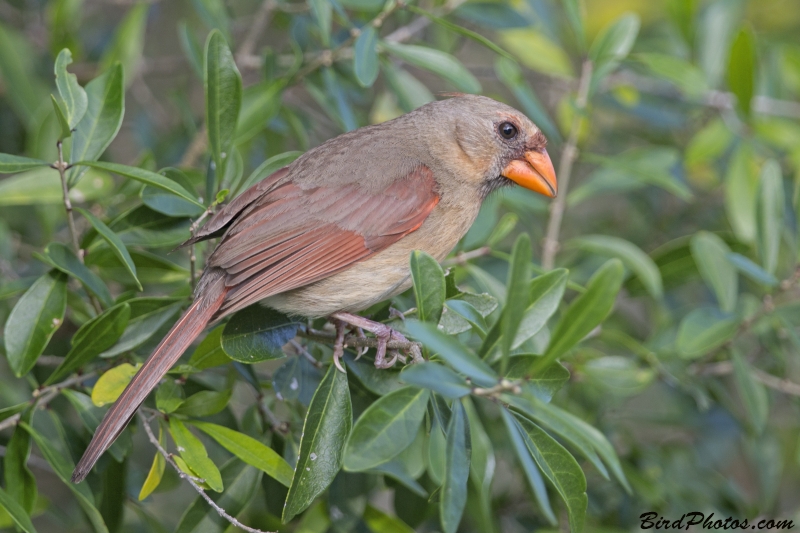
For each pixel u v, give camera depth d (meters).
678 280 10.00
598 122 12.85
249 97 8.89
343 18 8.84
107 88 7.24
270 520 7.71
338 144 8.06
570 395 9.53
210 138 7.32
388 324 7.41
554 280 6.23
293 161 7.95
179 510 10.79
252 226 7.34
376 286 7.68
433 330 5.29
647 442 10.64
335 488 7.83
